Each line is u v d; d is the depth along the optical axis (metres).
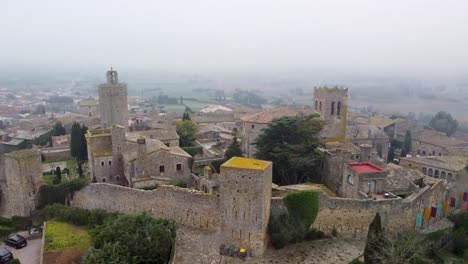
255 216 51.03
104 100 119.62
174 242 52.34
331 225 57.75
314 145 73.81
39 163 68.75
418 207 60.84
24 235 63.22
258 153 75.62
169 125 123.56
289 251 53.03
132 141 78.50
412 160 106.75
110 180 76.56
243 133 98.00
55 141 113.00
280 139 74.25
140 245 48.50
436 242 59.00
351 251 53.41
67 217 64.31
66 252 53.06
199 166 87.25
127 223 51.97
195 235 56.03
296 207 56.25
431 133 151.25
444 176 99.44
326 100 99.75
